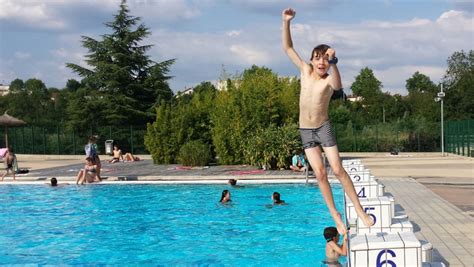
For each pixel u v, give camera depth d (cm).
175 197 1852
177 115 3077
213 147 3012
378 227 815
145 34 5794
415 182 2036
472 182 1998
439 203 1488
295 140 2523
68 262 1015
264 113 2828
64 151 4725
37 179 2338
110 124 5469
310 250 1062
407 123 4638
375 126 4634
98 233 1288
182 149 2856
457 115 7038
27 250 1122
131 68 5728
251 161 2614
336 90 602
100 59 5672
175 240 1189
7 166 2378
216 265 968
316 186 2020
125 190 2039
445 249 933
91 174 2245
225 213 1530
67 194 1969
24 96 9344
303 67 617
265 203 1680
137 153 4616
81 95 5553
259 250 1073
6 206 1730
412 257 579
